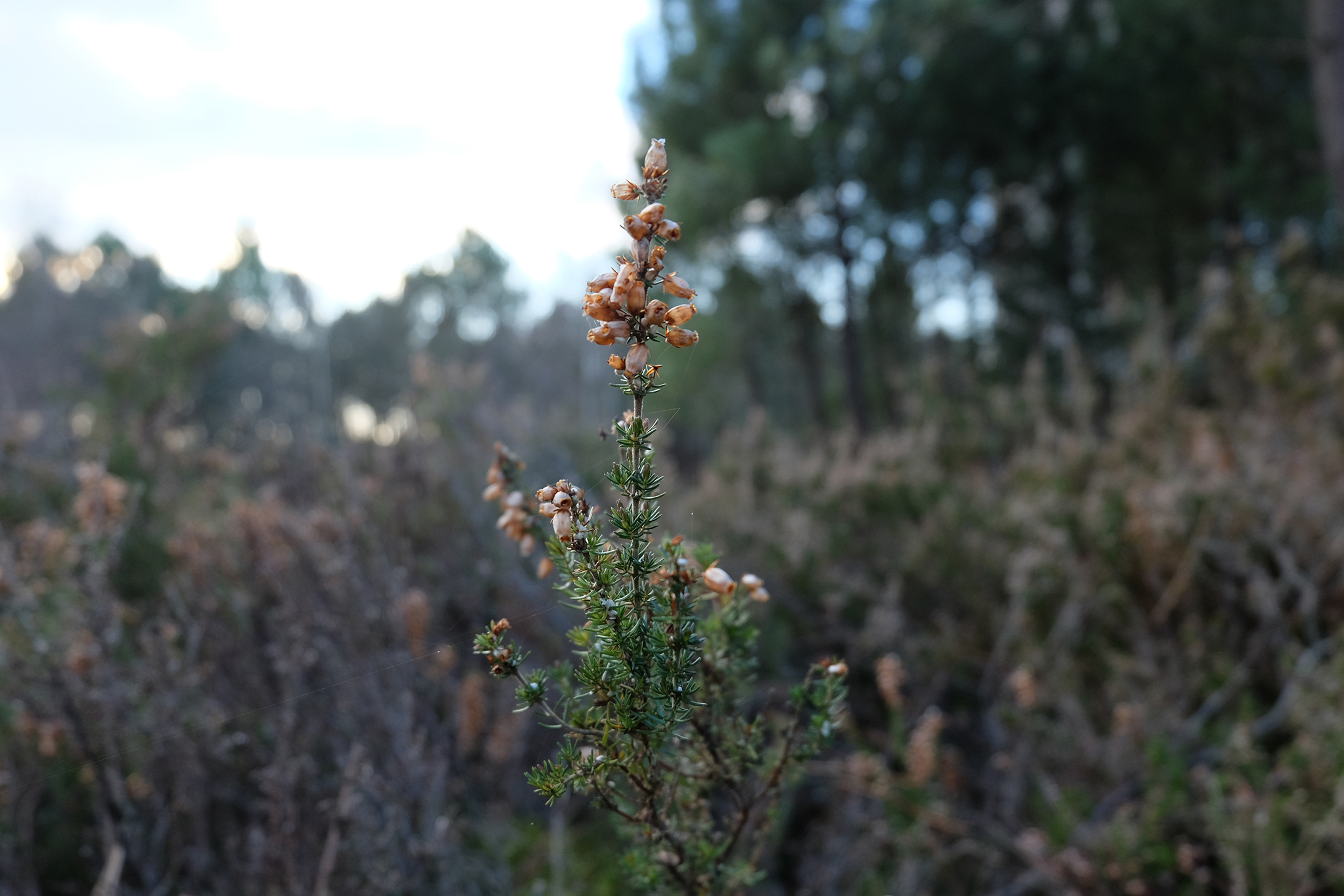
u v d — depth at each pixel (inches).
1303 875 85.7
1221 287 228.8
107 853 93.9
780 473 226.7
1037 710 124.1
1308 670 108.7
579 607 45.9
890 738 125.4
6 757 98.3
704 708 55.1
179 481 185.9
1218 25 445.4
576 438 230.4
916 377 352.2
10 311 612.1
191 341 263.4
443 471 176.1
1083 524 145.9
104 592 97.2
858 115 453.4
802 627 158.2
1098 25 437.7
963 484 202.1
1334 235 482.9
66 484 154.4
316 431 193.3
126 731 91.4
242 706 103.7
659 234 41.9
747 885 63.0
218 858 97.6
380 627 106.7
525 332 756.6
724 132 451.5
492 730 116.7
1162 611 127.9
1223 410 207.9
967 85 443.2
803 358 603.2
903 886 102.2
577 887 108.1
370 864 86.0
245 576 117.3
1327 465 158.4
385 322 1200.8
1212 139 501.4
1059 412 246.5
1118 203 515.8
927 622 161.9
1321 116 254.2
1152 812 96.0
